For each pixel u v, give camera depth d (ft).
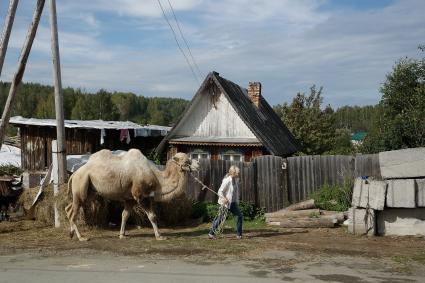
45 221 44.11
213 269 26.48
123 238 37.09
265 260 28.91
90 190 37.86
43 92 294.87
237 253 31.01
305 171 49.85
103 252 31.60
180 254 30.78
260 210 49.83
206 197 51.78
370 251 31.55
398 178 37.78
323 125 128.77
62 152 43.73
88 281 23.88
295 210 44.98
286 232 39.60
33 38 42.63
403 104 90.58
